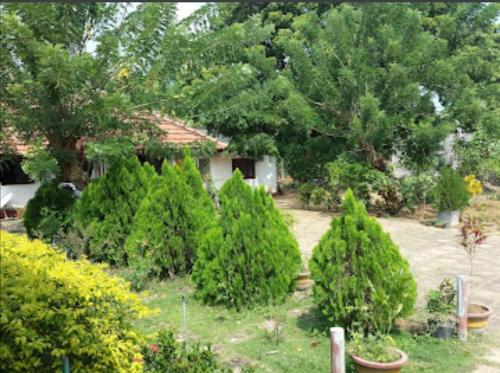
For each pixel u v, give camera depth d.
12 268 3.48
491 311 5.71
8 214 15.36
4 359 2.97
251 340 5.39
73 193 10.23
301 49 17.39
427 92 16.27
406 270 5.29
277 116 17.72
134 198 8.46
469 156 17.28
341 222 5.48
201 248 6.67
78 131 9.45
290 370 4.63
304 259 8.59
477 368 4.67
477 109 15.27
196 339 5.45
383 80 15.96
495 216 14.35
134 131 9.70
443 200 13.16
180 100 9.67
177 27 9.33
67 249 8.12
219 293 6.43
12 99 8.77
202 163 19.25
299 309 6.33
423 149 16.09
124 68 9.30
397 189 15.18
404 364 4.45
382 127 15.13
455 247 10.50
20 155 11.04
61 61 7.87
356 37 17.02
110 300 3.65
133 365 3.49
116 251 8.36
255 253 6.39
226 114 11.32
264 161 21.06
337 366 4.14
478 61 16.91
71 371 3.20
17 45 8.37
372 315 5.09
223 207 6.73
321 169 18.28
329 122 17.41
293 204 18.02
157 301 6.76
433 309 5.63
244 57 17.75
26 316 3.05
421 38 16.33
